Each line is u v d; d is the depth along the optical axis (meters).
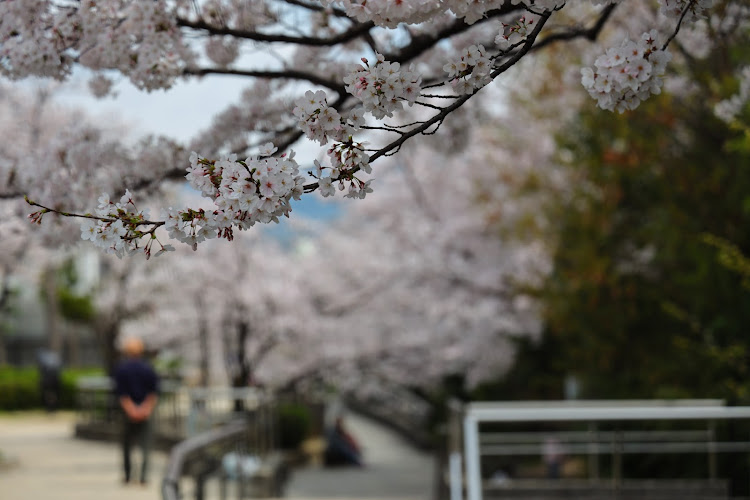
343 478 17.08
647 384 10.38
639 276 10.18
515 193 13.56
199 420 12.70
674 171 8.75
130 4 4.20
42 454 13.33
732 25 5.85
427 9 2.41
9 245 10.31
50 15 4.05
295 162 2.41
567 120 11.23
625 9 6.84
